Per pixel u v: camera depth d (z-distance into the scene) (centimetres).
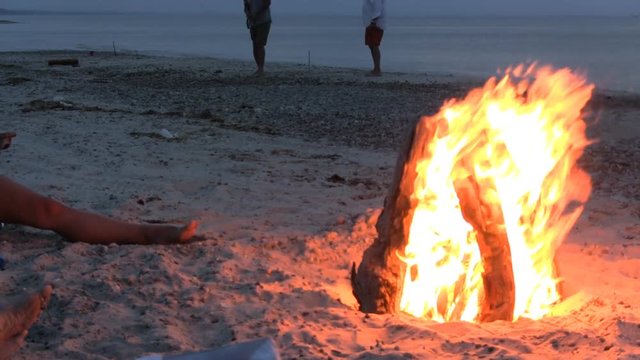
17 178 778
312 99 1483
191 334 399
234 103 1422
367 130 1128
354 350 374
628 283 478
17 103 1369
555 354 360
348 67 2392
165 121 1175
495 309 431
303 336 387
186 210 658
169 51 3450
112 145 967
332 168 858
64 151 924
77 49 3712
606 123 1172
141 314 422
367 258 438
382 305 432
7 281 473
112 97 1513
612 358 348
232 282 473
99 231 550
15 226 596
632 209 671
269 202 695
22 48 3888
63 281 469
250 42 4472
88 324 407
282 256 536
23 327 362
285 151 955
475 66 2395
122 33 6669
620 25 9162
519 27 8669
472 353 363
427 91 1608
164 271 482
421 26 10156
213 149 956
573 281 484
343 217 629
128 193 714
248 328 399
